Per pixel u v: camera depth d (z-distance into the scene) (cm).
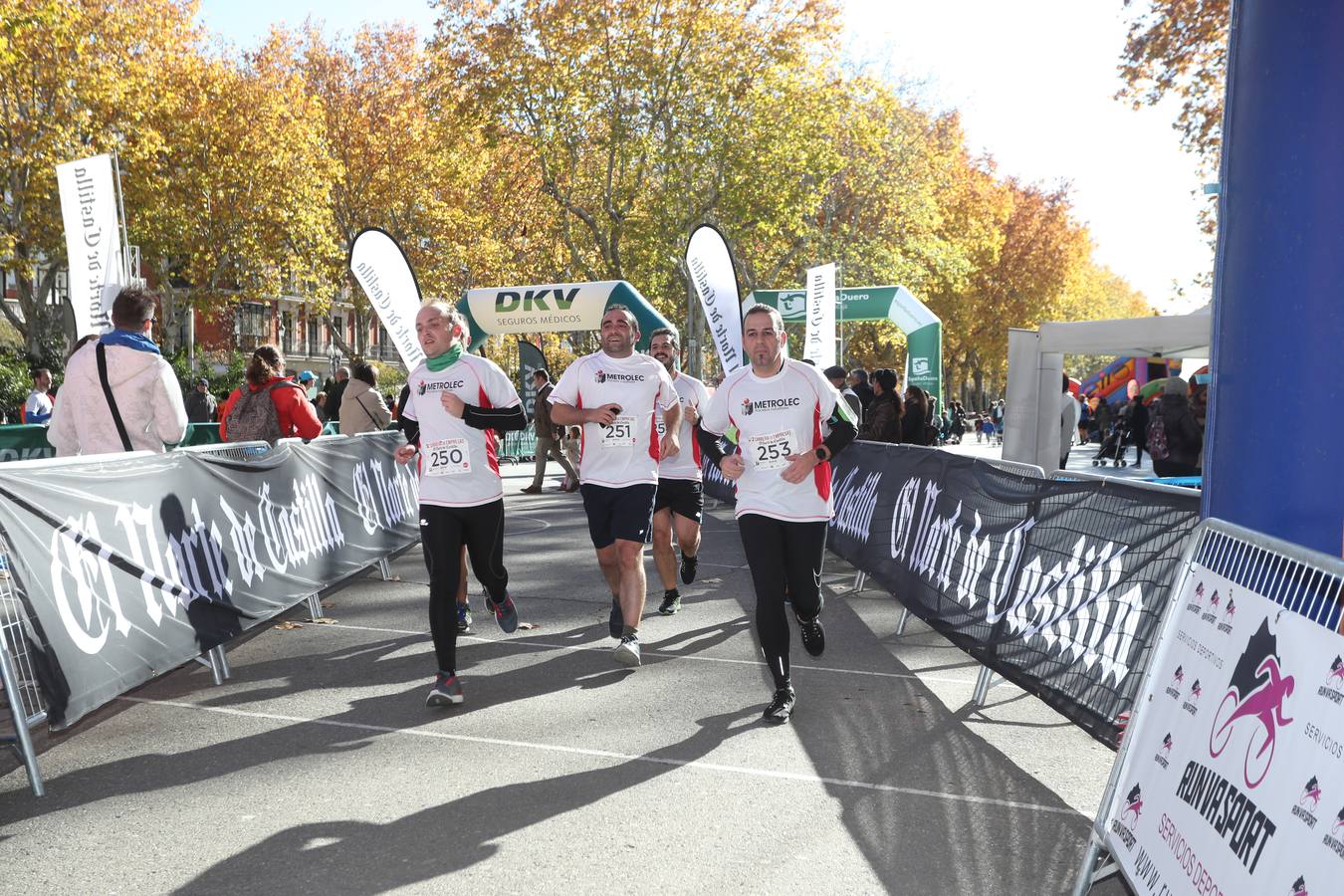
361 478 846
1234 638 251
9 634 381
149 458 495
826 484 512
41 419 1498
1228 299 341
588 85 2989
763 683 555
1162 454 1342
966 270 4003
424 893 310
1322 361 318
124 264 870
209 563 543
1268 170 327
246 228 3250
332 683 548
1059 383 1484
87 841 347
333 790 394
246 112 3181
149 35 2958
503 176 3859
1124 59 1634
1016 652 496
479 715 492
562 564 966
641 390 583
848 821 368
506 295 1828
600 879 320
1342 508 316
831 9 3061
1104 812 289
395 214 3866
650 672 576
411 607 751
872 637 672
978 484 605
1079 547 464
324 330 6175
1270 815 213
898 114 3612
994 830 363
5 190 2770
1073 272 5619
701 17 2936
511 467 2523
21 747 383
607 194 3153
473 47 3017
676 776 412
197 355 4078
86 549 431
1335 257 316
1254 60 331
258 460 638
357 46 3812
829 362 1405
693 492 741
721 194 3130
